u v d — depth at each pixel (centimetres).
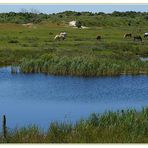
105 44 8300
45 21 17075
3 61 6531
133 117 2169
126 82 4962
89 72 5347
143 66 5606
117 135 1902
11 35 10600
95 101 3909
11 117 3152
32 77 5319
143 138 1880
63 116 3209
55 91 4412
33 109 3503
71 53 6462
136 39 9694
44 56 5900
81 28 15050
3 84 4816
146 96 4178
